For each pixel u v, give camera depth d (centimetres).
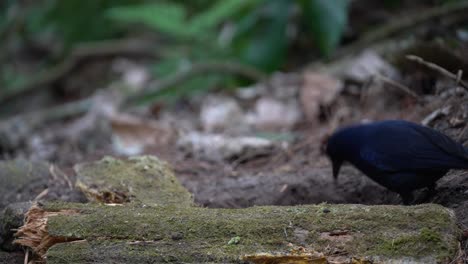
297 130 1154
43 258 603
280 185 859
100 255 577
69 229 606
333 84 1198
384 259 551
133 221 610
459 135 844
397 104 1066
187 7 1731
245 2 1452
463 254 574
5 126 1407
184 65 1532
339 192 844
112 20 1773
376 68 1145
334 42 1297
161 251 576
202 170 977
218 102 1366
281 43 1386
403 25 1319
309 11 1316
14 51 1898
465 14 1258
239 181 884
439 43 962
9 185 847
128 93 1521
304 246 570
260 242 578
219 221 603
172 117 1377
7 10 1797
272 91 1335
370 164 766
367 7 1540
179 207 650
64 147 1218
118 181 753
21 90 1731
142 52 1797
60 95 1827
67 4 1719
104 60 1875
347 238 573
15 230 668
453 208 711
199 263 562
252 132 1166
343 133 805
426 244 555
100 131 1232
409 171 734
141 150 1089
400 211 591
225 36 1599
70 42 1781
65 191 831
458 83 830
